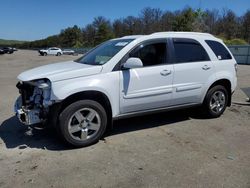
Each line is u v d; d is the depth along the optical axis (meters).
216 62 6.16
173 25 62.09
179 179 3.71
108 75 4.82
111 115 4.99
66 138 4.55
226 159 4.30
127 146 4.78
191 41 5.88
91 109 4.68
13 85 11.26
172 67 5.46
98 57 5.30
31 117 4.58
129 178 3.74
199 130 5.60
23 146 4.76
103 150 4.61
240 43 57.31
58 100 4.40
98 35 99.62
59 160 4.24
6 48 60.22
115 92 4.89
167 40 5.54
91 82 4.64
